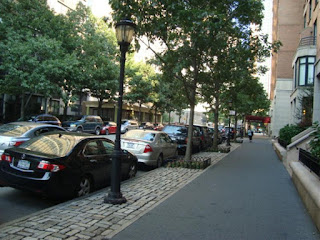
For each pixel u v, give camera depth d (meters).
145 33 10.60
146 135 11.39
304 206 6.19
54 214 5.10
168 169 10.55
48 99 34.53
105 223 4.77
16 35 21.83
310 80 24.53
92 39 29.14
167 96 44.03
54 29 25.11
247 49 11.27
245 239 4.31
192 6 10.34
